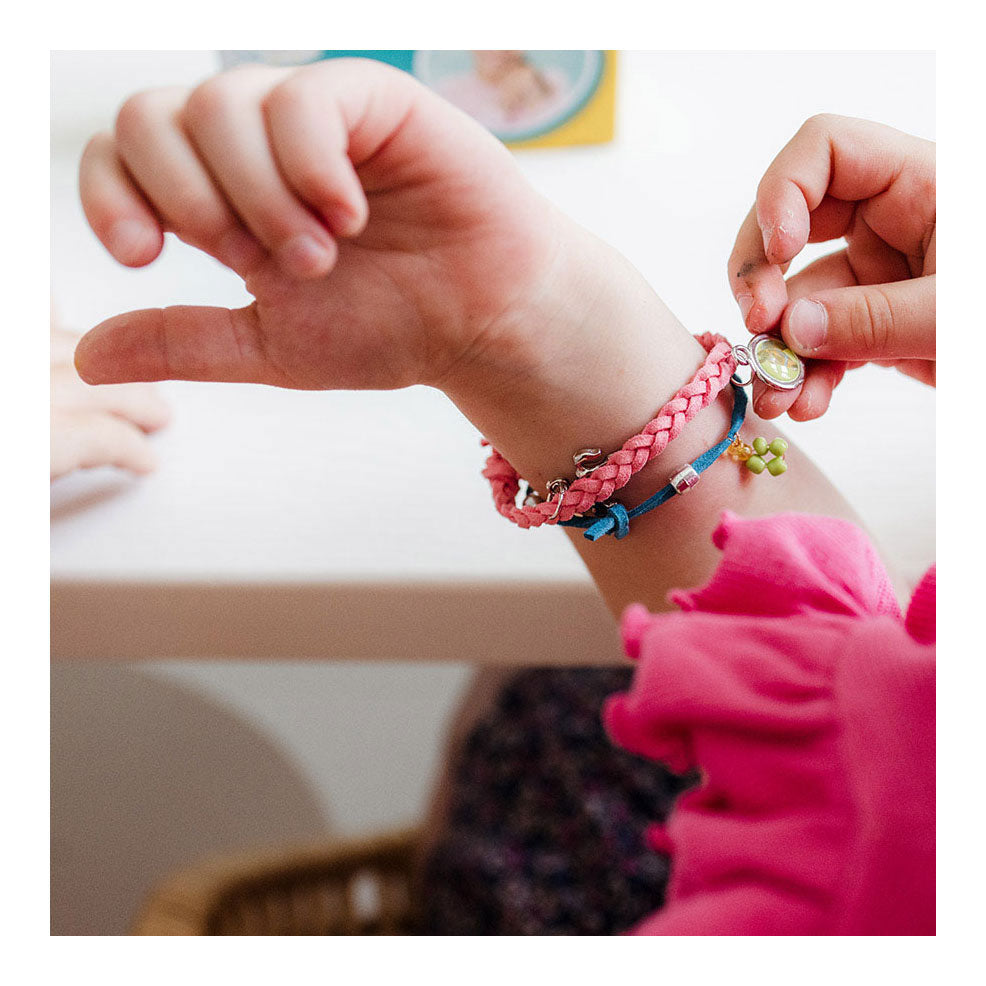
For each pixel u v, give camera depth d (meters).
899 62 1.03
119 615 0.75
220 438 0.85
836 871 0.34
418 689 1.59
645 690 0.38
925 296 0.59
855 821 0.34
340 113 0.38
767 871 0.34
